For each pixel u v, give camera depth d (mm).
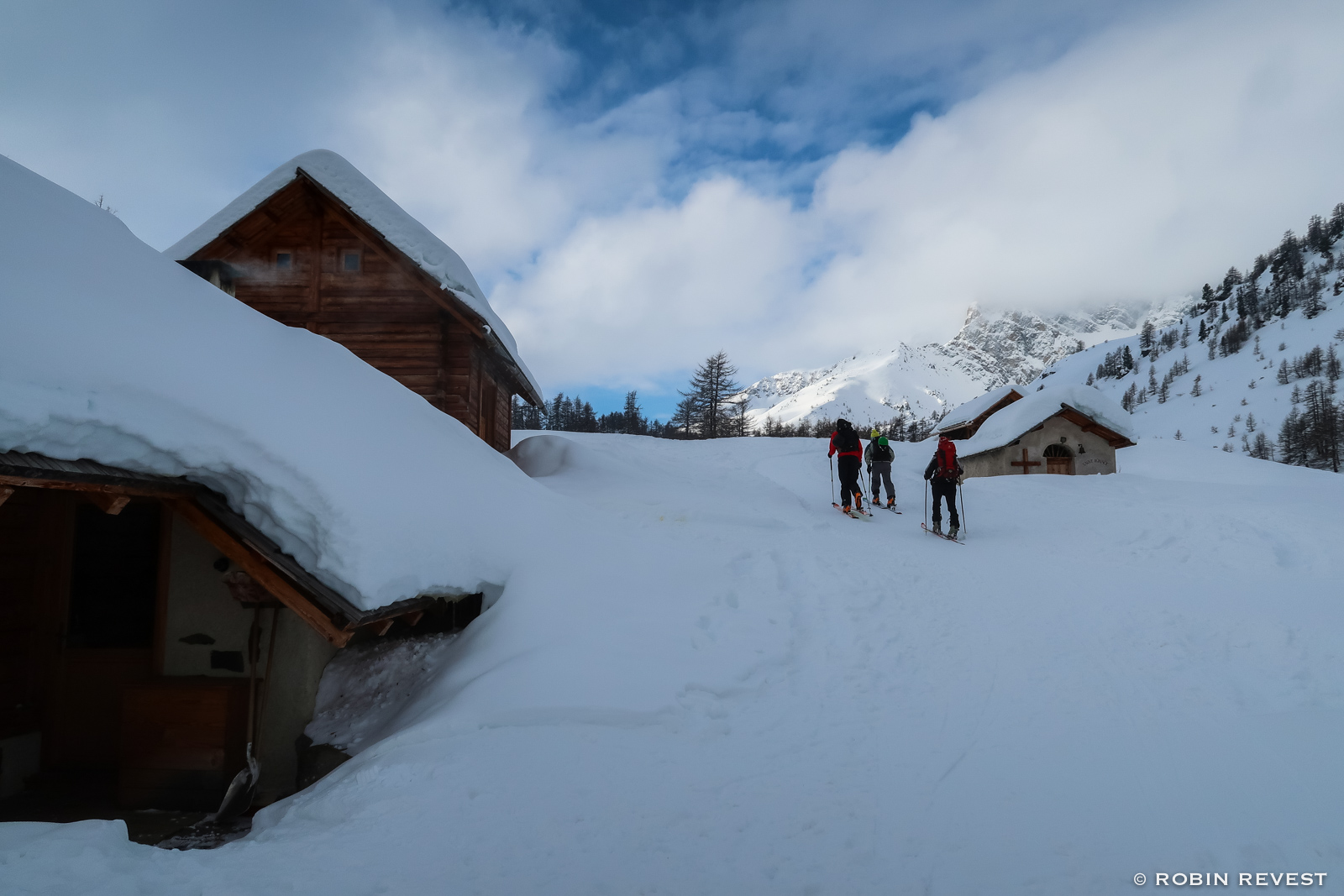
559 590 6852
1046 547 10656
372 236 13070
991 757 4414
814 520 12953
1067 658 6023
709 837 3619
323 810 4035
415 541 5922
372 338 13891
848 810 3863
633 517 11609
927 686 5668
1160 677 5508
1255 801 3709
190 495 5129
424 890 3121
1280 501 13844
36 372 4051
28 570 6625
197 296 6426
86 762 6496
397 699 6438
